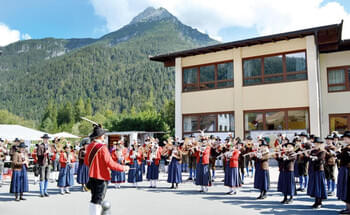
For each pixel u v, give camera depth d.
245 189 10.91
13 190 9.21
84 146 11.27
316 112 15.95
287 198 9.11
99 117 77.31
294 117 16.70
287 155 8.47
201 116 19.59
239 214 7.16
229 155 10.04
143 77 166.12
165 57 20.86
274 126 17.19
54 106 114.25
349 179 7.01
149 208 7.90
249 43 17.77
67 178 10.59
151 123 34.31
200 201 8.80
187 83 20.41
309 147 10.28
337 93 17.39
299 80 16.66
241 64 18.38
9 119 92.56
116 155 11.62
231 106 18.58
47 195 10.10
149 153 12.05
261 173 9.10
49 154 10.30
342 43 16.58
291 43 17.05
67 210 7.89
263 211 7.46
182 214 7.21
